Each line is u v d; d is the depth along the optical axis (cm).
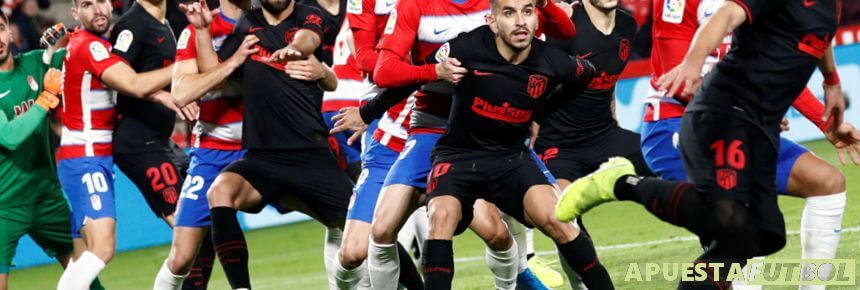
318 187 1119
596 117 1206
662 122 1069
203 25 1084
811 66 852
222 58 1127
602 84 1195
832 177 962
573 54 1183
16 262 2066
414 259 1480
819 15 836
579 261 960
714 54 1046
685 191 840
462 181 971
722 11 799
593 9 1191
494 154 979
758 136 849
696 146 850
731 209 824
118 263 1967
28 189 1224
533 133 1039
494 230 1038
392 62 990
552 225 948
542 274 1311
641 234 1602
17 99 1212
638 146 1210
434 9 1054
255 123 1107
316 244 1939
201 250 1286
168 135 1291
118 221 2108
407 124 1107
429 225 957
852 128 1027
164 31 1262
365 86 1205
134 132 1252
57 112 2080
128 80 1189
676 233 1566
